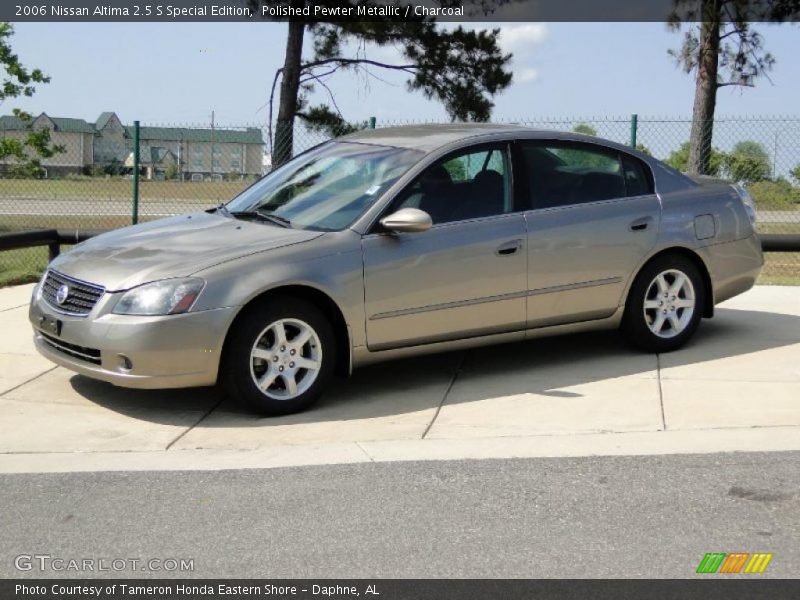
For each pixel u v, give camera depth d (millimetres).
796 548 4137
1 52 21047
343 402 6344
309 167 7090
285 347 6004
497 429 5738
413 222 6051
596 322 7078
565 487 4828
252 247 6023
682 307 7379
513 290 6637
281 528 4387
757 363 7078
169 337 5648
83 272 6051
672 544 4184
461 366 7168
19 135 21625
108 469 5164
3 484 4961
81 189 18219
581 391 6465
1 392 6562
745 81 16703
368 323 6184
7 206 21125
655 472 5012
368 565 4008
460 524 4406
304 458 5281
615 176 7172
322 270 6008
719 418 5840
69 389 6641
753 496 4688
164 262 5910
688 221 7293
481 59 18125
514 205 6703
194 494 4797
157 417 6051
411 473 5043
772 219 12094
